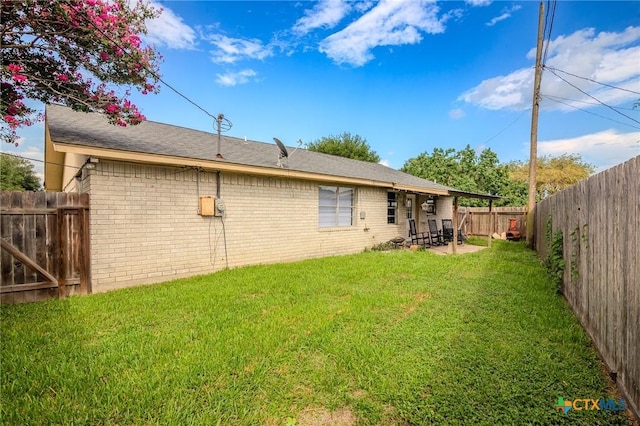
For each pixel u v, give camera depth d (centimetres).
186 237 645
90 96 554
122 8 540
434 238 1330
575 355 294
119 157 526
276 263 794
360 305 439
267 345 311
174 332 347
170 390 238
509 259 853
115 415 212
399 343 319
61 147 476
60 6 464
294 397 233
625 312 238
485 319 385
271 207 800
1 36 470
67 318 390
